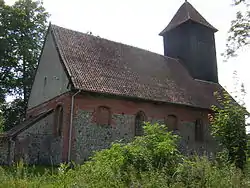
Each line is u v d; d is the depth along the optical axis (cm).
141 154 857
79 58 2077
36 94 2378
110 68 2170
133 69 2323
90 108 1903
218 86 2909
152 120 2158
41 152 1955
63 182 723
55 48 2130
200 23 2902
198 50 2872
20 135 1902
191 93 2517
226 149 1160
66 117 1838
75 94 1845
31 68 3050
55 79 2081
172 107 2294
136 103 2106
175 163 844
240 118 1205
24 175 814
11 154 1844
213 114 2533
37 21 3142
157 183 671
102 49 2309
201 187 679
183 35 2909
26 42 2978
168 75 2552
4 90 2989
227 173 749
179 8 3094
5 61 2927
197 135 2444
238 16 1869
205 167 739
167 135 982
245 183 712
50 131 2017
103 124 1941
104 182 698
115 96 1992
